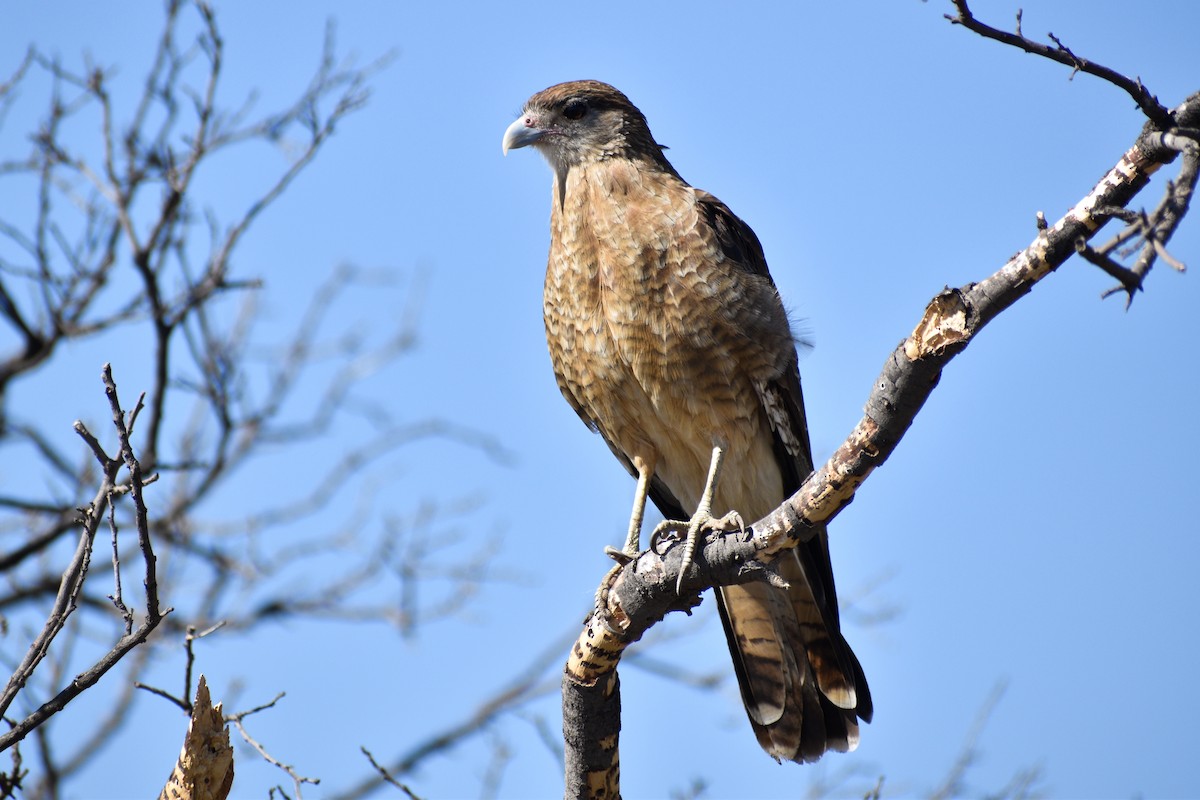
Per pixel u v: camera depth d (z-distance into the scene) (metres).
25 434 12.80
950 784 10.90
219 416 13.03
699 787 10.70
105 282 12.68
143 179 12.44
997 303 6.01
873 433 6.60
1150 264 4.77
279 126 12.59
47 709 6.42
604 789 7.82
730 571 7.25
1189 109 5.45
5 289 12.45
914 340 6.29
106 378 6.25
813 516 6.97
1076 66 5.47
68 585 6.61
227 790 6.34
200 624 14.54
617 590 7.55
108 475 6.53
